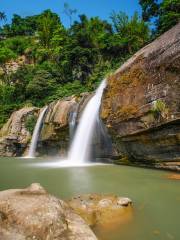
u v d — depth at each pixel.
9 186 9.51
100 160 17.78
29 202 5.05
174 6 29.36
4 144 27.89
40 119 26.92
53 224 4.50
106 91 16.25
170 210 6.32
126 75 14.80
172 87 11.28
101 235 4.90
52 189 8.83
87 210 5.97
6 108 36.19
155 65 12.52
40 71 43.41
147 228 5.23
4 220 4.61
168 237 4.85
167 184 9.38
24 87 45.19
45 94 40.91
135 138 13.80
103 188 8.84
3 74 58.44
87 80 40.84
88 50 42.47
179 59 11.02
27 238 4.21
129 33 43.62
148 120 12.55
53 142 23.28
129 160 15.43
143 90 13.10
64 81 44.72
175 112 11.06
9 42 74.19
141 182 9.82
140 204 6.82
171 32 13.41
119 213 5.92
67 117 20.97
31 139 27.83
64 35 59.44
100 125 17.11
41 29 68.44
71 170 13.66
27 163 18.47
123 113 14.24
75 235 4.39
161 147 12.55
